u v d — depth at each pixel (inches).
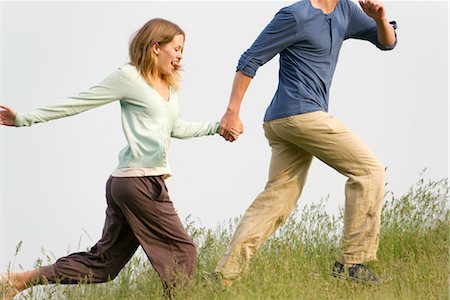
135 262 398.9
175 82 371.6
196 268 400.8
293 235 447.5
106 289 382.6
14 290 368.2
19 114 356.8
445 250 443.5
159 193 360.8
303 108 387.9
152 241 365.7
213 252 428.1
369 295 371.6
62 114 361.4
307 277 384.2
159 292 374.6
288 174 407.5
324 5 395.2
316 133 387.5
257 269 392.5
